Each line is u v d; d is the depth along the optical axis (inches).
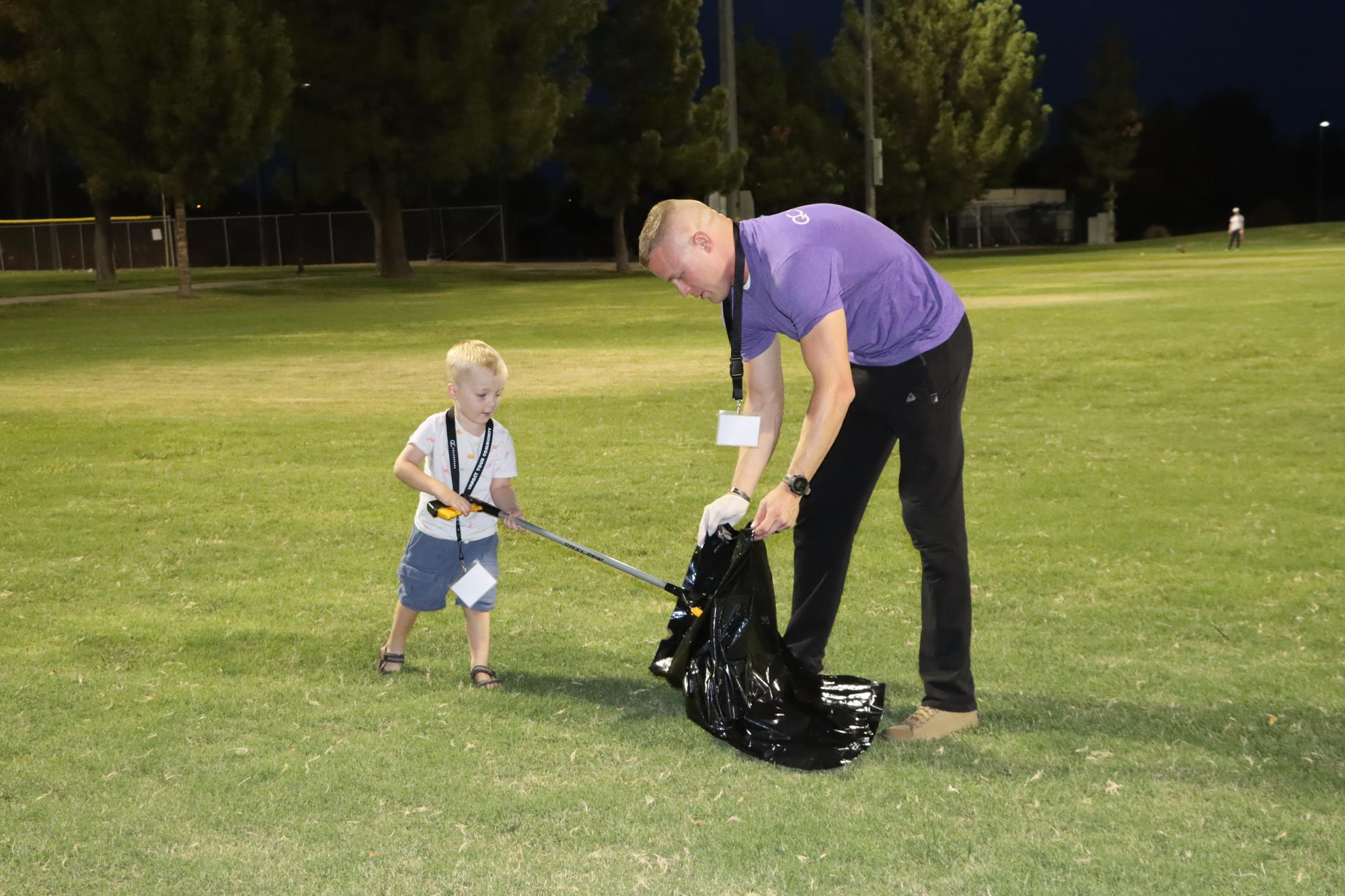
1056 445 332.2
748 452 149.6
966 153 2269.9
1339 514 248.4
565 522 254.4
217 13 1150.3
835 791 125.8
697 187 1817.2
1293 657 165.5
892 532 241.9
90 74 1125.7
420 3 1445.6
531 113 1486.2
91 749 138.0
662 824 118.5
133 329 854.5
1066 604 191.3
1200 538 230.5
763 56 2340.1
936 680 142.3
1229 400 406.3
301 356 636.1
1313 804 121.0
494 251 2170.3
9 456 338.0
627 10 1758.1
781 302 134.6
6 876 109.4
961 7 2245.3
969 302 889.5
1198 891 104.4
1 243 2208.4
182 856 112.7
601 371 542.9
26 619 190.5
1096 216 2797.7
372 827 118.2
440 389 487.8
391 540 243.0
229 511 268.8
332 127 1440.7
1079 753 135.0
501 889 106.4
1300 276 1083.3
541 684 160.2
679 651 141.0
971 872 108.0
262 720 147.3
